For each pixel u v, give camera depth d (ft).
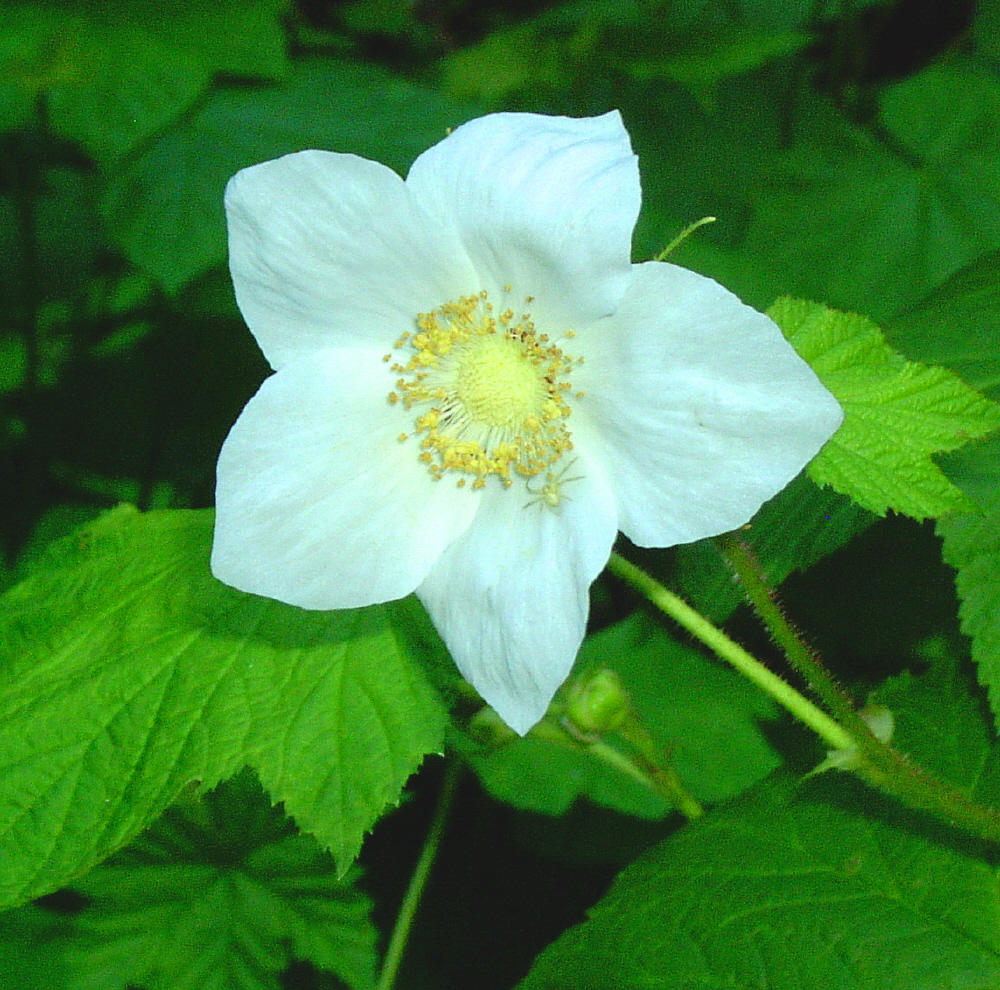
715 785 0.67
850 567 0.67
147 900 0.67
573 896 0.69
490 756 0.68
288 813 0.49
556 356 0.45
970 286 0.57
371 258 0.45
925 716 0.54
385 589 0.47
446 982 0.67
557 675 0.43
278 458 0.46
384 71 0.85
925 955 0.48
